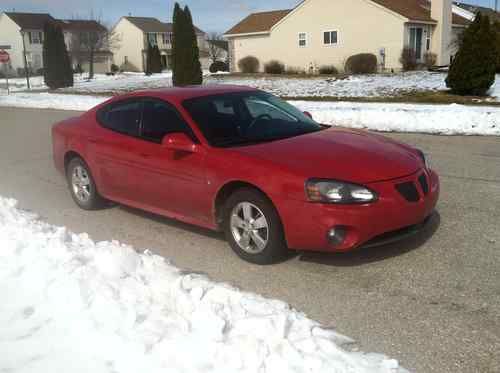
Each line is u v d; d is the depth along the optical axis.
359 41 32.66
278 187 4.23
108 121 5.96
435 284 4.04
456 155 8.70
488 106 15.16
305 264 4.52
